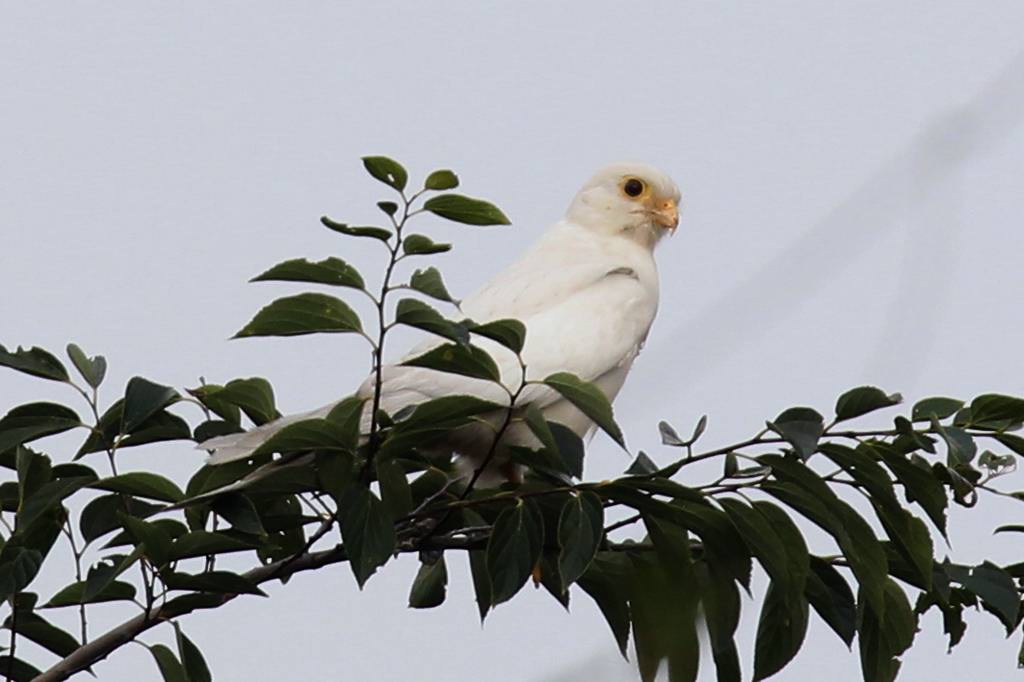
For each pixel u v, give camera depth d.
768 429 9.16
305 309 9.03
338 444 9.49
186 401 10.53
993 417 9.83
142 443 10.79
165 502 10.09
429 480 10.97
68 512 10.41
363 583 9.52
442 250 8.68
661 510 9.98
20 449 9.95
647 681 11.05
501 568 9.75
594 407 9.34
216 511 10.14
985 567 10.52
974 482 10.16
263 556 11.72
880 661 10.70
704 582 11.10
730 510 9.72
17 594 10.71
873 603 9.95
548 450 9.65
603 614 11.16
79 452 10.49
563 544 9.39
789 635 10.72
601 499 9.90
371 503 9.66
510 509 9.83
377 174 8.59
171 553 9.91
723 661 10.98
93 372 10.26
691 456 9.47
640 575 10.89
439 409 9.41
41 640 11.14
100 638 10.34
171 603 10.23
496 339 9.13
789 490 9.68
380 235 8.68
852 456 9.52
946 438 9.38
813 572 10.49
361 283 8.85
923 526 9.74
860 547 9.77
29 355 10.17
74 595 10.29
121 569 9.73
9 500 10.80
